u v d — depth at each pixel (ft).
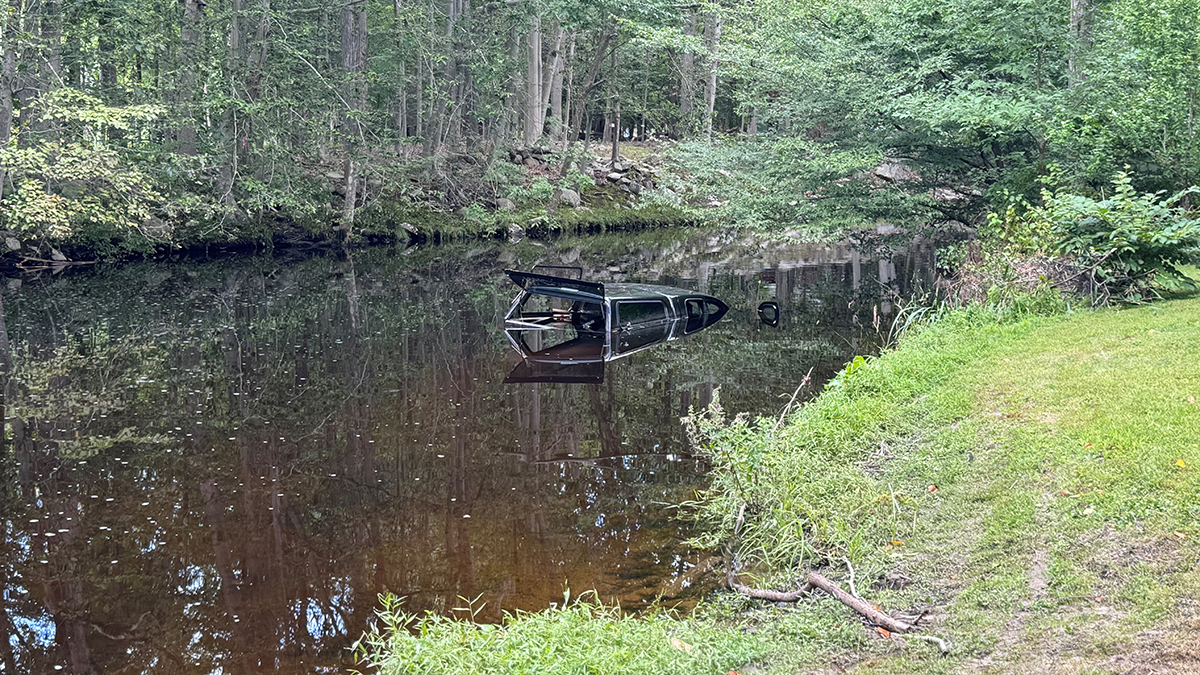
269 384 34.37
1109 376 21.54
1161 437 16.94
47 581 18.25
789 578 17.06
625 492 22.93
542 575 18.22
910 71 48.24
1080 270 32.68
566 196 117.39
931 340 30.19
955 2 46.80
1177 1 36.35
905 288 58.34
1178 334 24.59
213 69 73.46
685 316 47.01
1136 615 12.25
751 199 55.01
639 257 83.05
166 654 15.40
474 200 107.45
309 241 90.22
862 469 20.75
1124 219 31.09
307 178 90.58
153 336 44.34
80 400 32.09
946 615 13.96
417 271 72.69
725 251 89.10
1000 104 42.60
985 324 31.09
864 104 49.78
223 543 19.98
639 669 12.84
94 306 53.78
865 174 54.39
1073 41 43.37
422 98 104.42
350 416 29.96
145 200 74.49
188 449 26.61
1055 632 12.49
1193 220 31.01
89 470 24.76
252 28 84.07
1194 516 14.06
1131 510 14.85
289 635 16.08
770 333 43.37
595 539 20.04
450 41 99.04
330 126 84.02
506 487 23.36
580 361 37.83
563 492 22.95
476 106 113.29
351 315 50.55
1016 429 19.65
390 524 20.98
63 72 71.61
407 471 24.62
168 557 19.31
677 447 26.48
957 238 67.77
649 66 134.31
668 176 124.36
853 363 27.86
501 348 40.98
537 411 30.35
